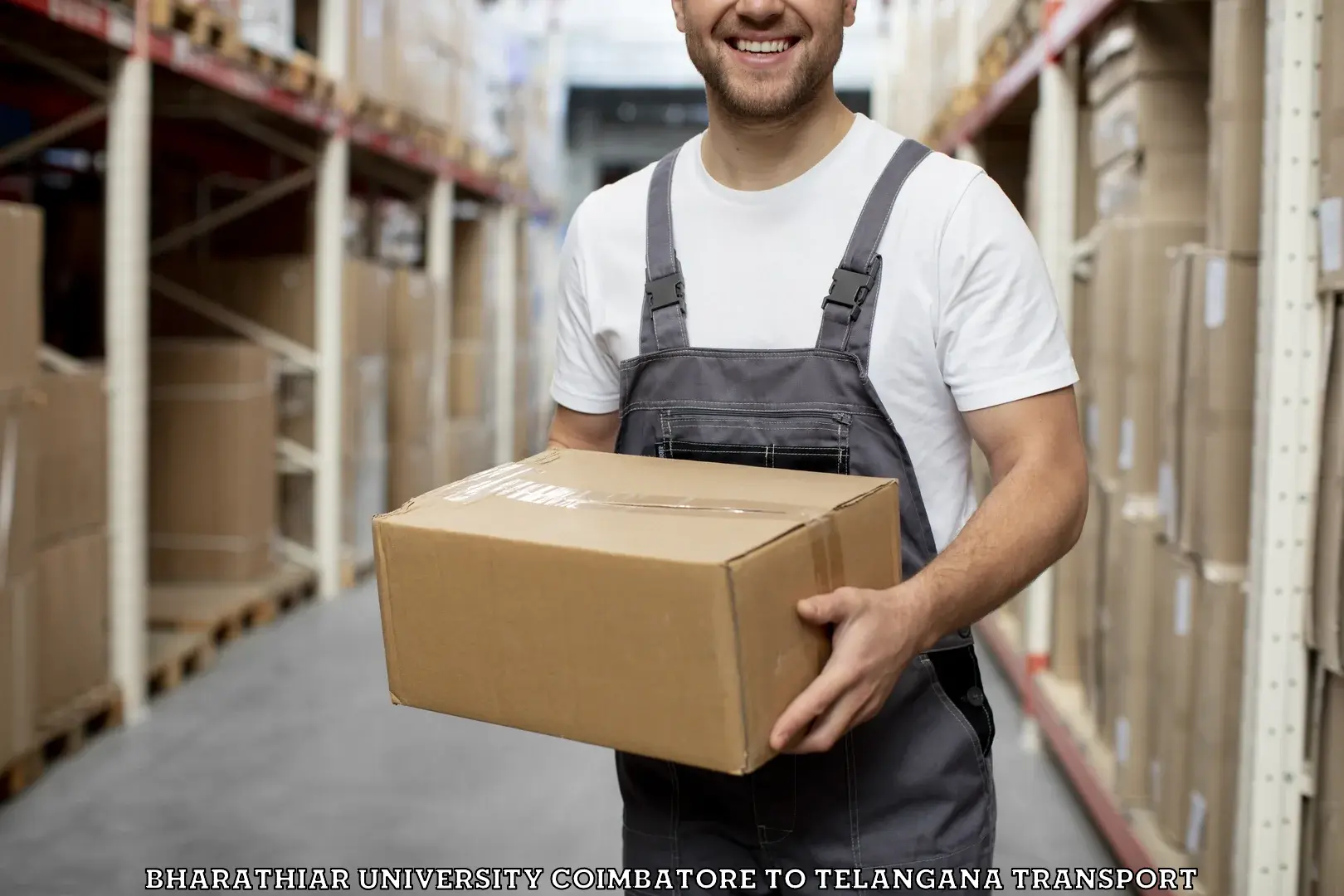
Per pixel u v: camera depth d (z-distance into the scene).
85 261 5.58
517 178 8.69
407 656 1.19
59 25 3.59
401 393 6.51
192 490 5.00
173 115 5.37
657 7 12.76
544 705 1.13
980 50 4.84
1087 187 3.77
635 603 1.05
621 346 1.52
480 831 3.10
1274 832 2.10
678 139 16.89
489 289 8.13
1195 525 2.44
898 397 1.38
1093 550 3.33
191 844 3.01
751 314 1.42
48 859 2.90
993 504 1.25
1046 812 3.29
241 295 5.50
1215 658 2.34
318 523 5.59
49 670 3.46
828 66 1.36
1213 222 2.38
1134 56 2.94
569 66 12.83
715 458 1.43
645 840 1.52
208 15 4.00
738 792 1.45
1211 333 2.35
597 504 1.20
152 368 4.94
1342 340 1.93
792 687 1.10
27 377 3.08
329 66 5.35
